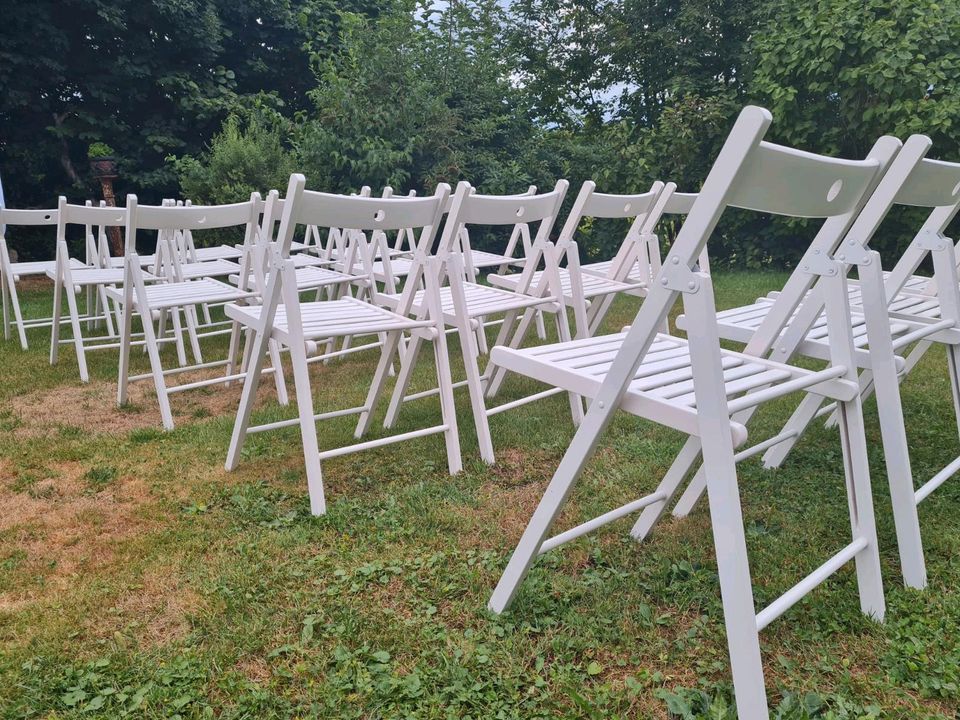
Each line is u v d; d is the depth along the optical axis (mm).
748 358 1739
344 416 3121
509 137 8555
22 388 3623
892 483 1765
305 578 1861
